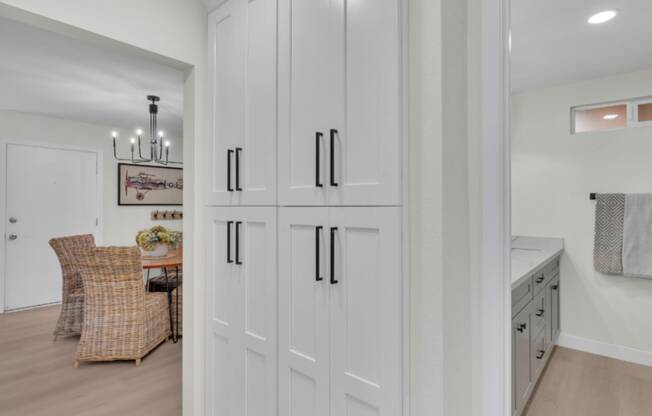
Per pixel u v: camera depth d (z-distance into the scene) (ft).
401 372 3.22
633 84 8.48
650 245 8.18
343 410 3.66
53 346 10.07
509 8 3.57
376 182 3.36
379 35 3.35
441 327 3.10
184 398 5.84
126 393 7.59
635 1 5.67
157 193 17.12
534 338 7.02
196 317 5.69
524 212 9.98
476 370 3.63
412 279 3.27
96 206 15.15
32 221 13.55
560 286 9.50
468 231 3.64
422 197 3.21
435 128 3.13
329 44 3.79
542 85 9.43
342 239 3.66
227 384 5.17
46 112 13.20
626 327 8.69
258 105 4.67
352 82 3.57
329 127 3.78
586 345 9.17
